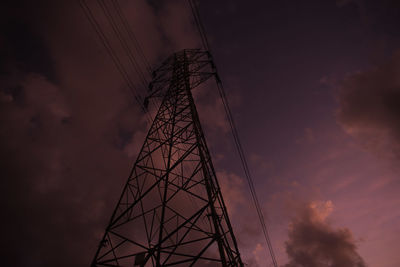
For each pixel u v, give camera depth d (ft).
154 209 33.01
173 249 27.68
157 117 49.16
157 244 28.25
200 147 35.58
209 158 37.17
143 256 28.68
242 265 29.32
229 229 31.40
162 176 36.09
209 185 30.55
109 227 32.58
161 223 30.17
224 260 24.06
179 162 36.55
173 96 52.80
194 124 39.34
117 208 35.09
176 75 58.23
